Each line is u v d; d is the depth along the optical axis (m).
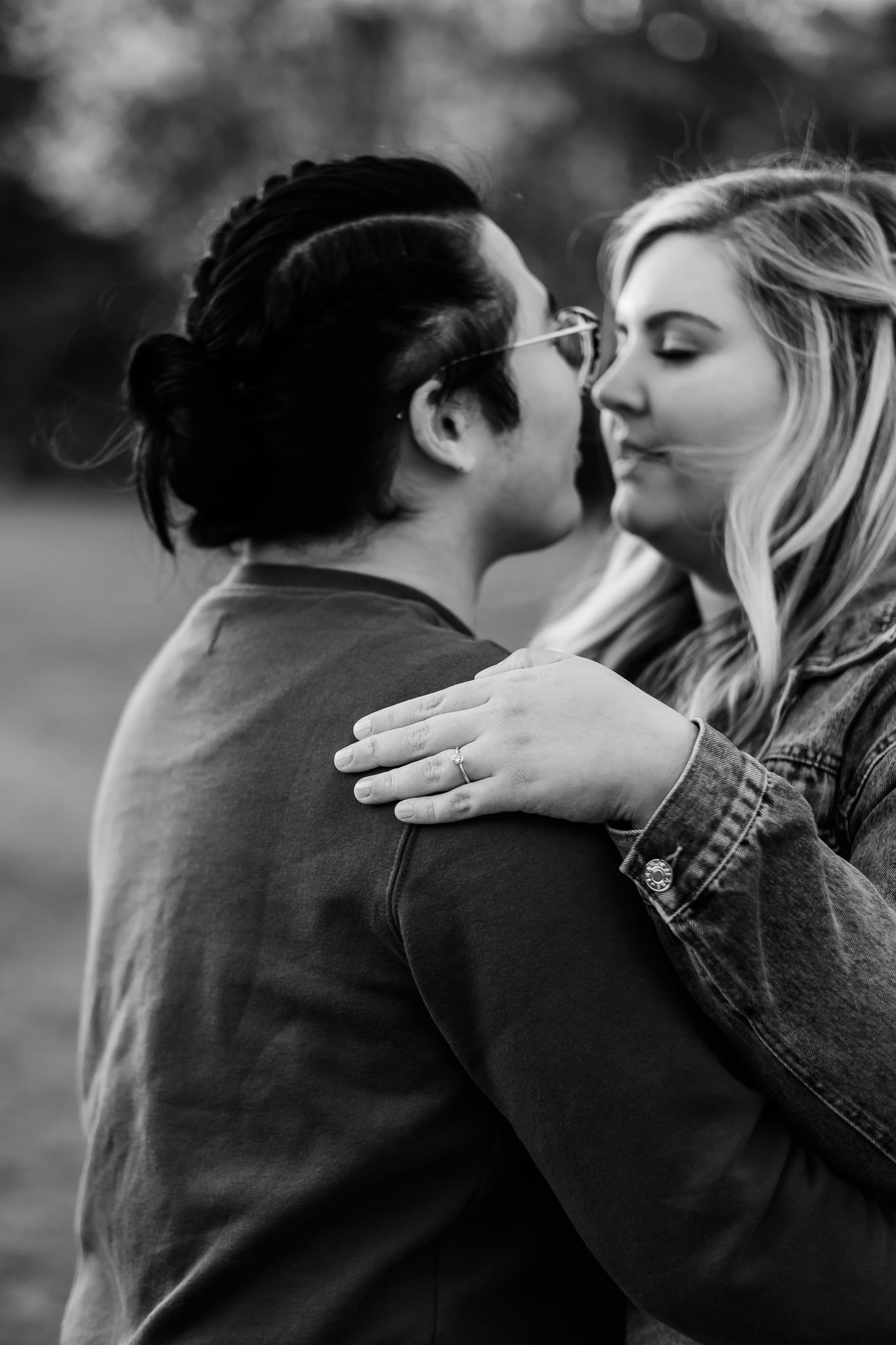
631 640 1.85
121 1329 1.14
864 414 1.46
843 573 1.45
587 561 2.12
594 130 20.67
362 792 1.07
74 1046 3.80
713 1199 0.98
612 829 1.04
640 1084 0.99
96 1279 1.21
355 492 1.24
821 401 1.46
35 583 13.62
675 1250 0.98
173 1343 1.07
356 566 1.28
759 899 1.03
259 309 1.21
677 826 1.02
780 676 1.44
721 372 1.48
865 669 1.33
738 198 1.55
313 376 1.19
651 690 1.69
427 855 1.03
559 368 1.34
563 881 1.02
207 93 18.50
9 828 5.80
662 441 1.53
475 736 1.04
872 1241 1.02
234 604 1.30
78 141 20.48
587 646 1.87
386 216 1.25
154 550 1.50
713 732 1.07
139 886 1.22
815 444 1.45
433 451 1.24
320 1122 1.07
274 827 1.12
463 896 1.01
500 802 1.02
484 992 1.00
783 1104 1.04
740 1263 0.98
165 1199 1.11
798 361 1.47
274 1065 1.09
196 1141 1.11
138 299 24.98
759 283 1.48
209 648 1.28
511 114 19.00
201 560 1.47
